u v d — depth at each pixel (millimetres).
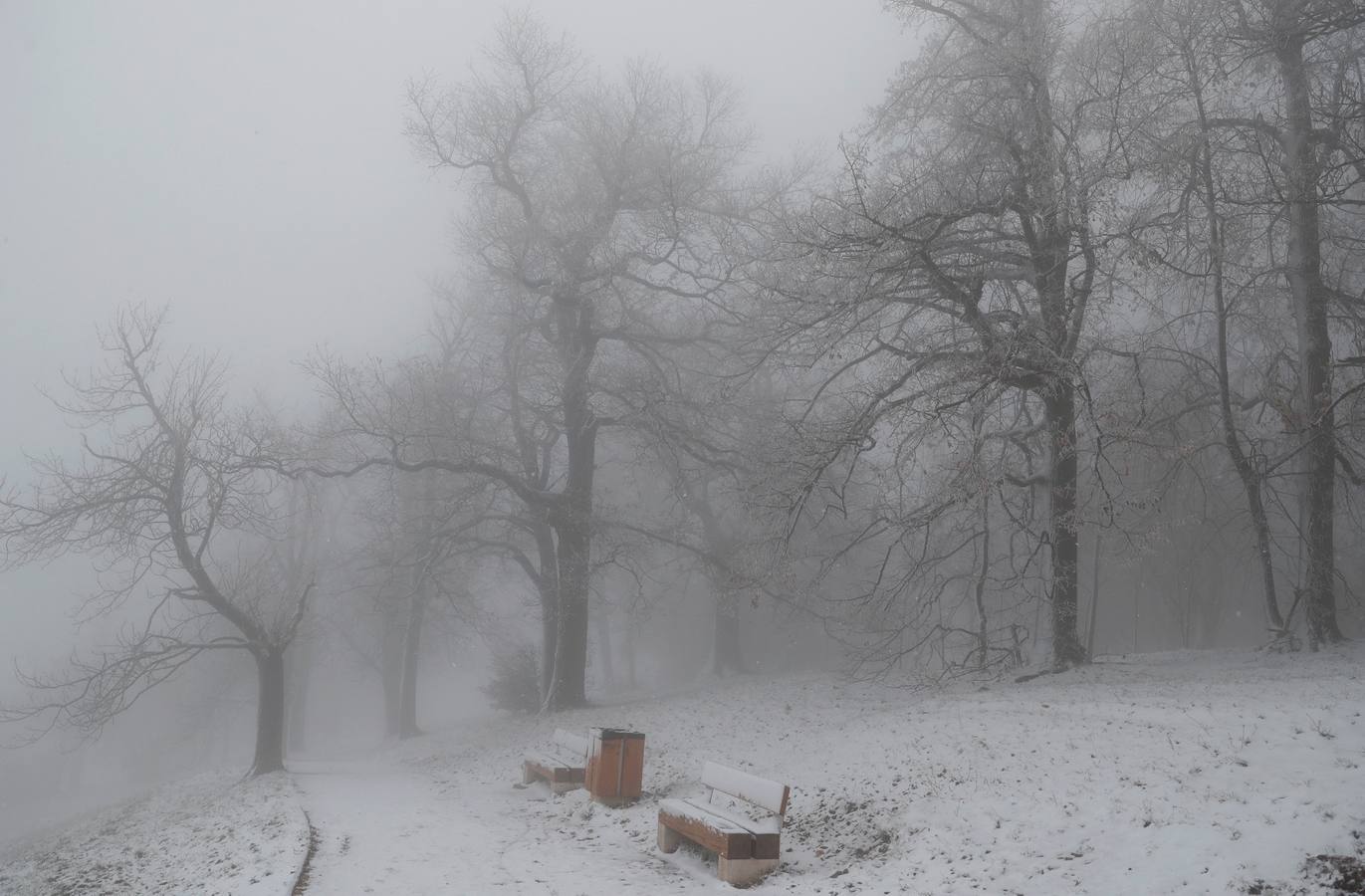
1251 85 18859
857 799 10430
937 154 17688
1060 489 17625
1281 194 17172
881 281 15328
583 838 10703
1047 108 16953
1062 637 17766
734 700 23391
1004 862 7422
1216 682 14047
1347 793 6832
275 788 17219
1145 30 18203
